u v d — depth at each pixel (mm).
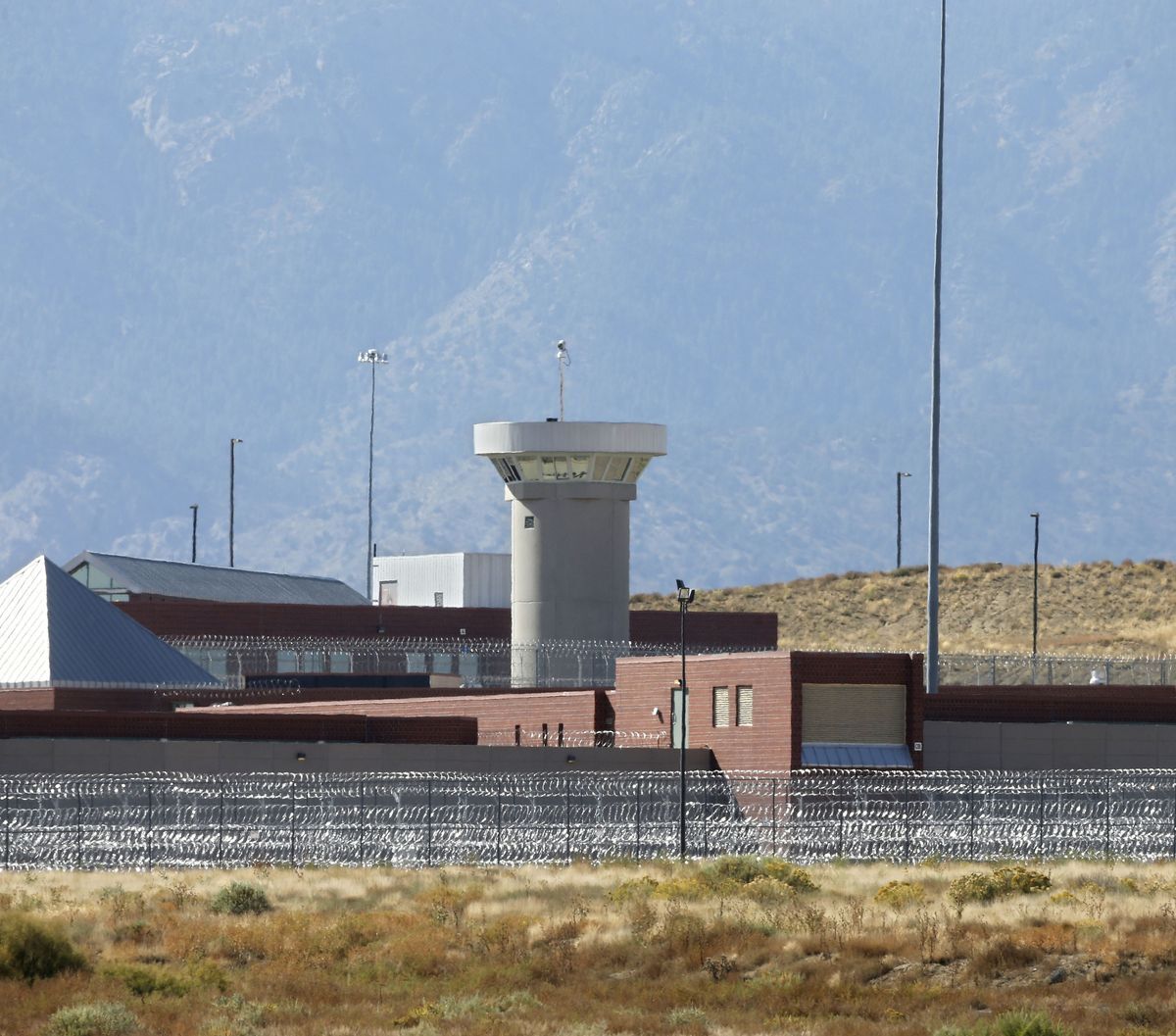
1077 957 163000
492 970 163375
